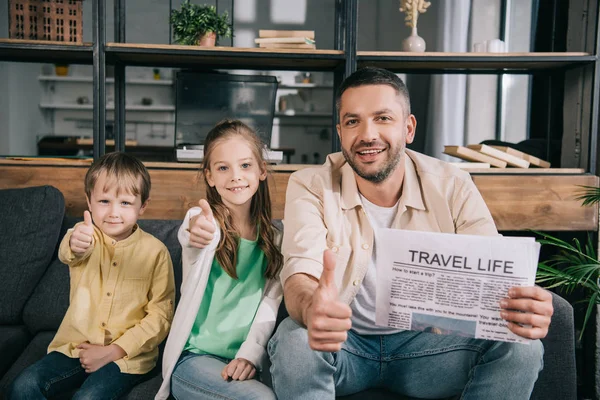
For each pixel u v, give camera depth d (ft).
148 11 13.15
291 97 14.73
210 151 4.26
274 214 6.59
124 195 4.32
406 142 4.08
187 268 3.98
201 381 3.68
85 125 16.33
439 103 10.37
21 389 3.71
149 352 4.26
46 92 16.11
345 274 3.96
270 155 6.70
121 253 4.41
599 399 6.40
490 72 7.61
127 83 15.85
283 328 3.55
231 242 4.20
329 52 6.73
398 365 3.84
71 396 3.98
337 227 4.02
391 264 3.24
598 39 6.58
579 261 5.79
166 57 7.04
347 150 3.83
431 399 3.90
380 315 3.30
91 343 4.19
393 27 12.21
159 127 16.07
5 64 14.47
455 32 10.18
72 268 4.37
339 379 3.66
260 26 12.66
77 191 6.43
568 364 4.03
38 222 5.13
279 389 3.49
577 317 6.66
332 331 2.90
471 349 3.62
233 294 4.20
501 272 3.05
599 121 6.72
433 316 3.19
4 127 14.32
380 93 3.70
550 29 8.70
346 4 6.75
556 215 6.61
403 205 4.05
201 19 7.12
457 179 4.13
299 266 3.64
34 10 6.70
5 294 4.87
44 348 4.53
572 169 6.68
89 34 13.71
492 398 3.46
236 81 7.41
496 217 6.58
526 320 3.02
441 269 3.15
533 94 9.41
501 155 6.86
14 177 6.36
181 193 6.48
